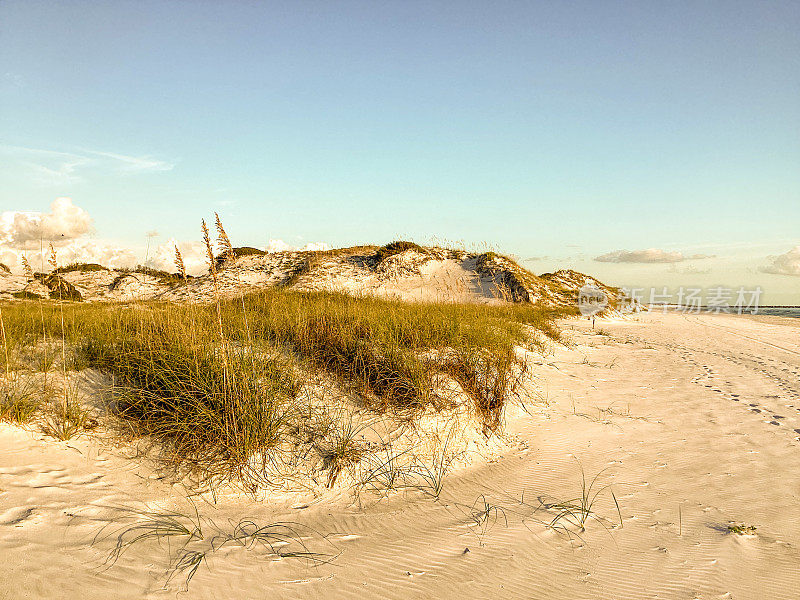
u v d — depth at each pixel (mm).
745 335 23578
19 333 8352
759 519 4621
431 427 6285
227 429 5191
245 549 3855
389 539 4195
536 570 3723
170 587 3250
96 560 3473
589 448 6621
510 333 12117
